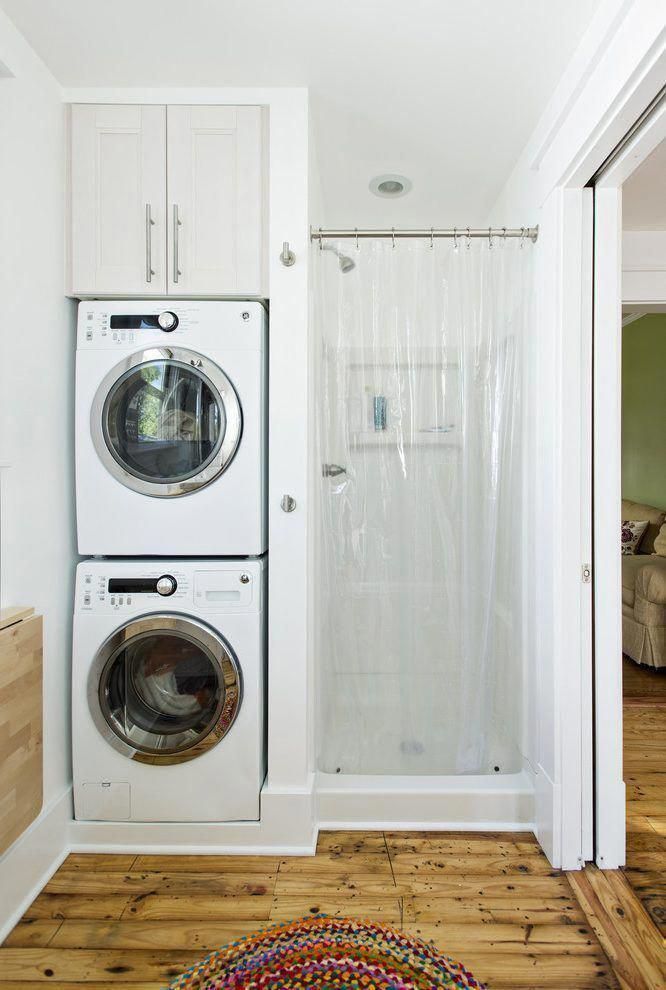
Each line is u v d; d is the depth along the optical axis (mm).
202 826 1901
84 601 1891
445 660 2133
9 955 1488
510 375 2084
